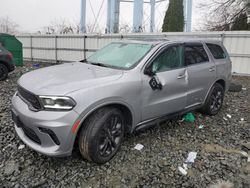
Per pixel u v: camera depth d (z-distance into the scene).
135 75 3.44
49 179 2.87
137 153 3.50
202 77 4.61
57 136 2.76
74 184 2.79
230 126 4.74
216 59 5.13
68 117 2.76
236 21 17.80
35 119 2.79
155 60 3.75
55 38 17.31
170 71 3.94
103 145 3.13
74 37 16.22
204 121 4.93
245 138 4.19
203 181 2.94
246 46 11.14
